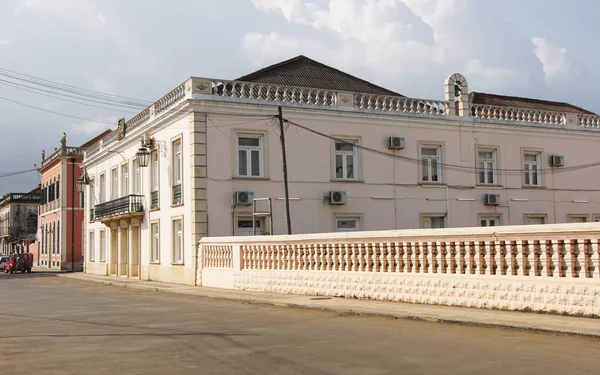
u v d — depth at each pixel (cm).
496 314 1256
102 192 4062
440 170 3067
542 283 1245
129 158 3466
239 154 2686
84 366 873
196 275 2562
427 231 1502
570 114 3412
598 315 1143
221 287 2355
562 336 1021
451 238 1446
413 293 1533
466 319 1196
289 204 2727
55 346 1055
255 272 2134
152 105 3067
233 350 967
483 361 834
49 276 4341
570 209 3350
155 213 3042
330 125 2844
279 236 2005
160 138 2977
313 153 2798
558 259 1224
